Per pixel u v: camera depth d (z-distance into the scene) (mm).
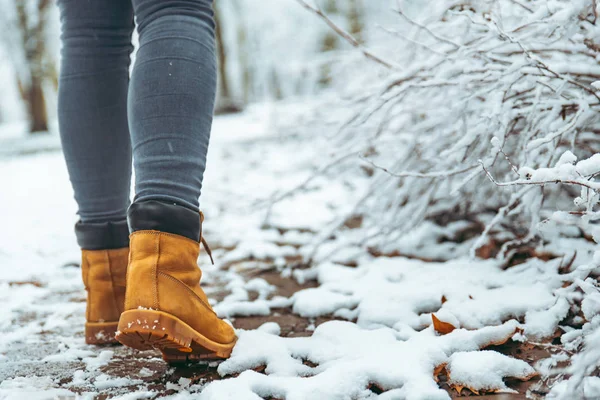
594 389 943
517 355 1243
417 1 2646
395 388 1084
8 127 21578
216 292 1924
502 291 1527
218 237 2824
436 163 2002
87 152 1455
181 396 1112
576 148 1764
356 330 1377
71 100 1450
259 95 24000
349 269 1990
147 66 1241
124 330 1153
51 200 4262
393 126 2406
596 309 1170
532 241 1835
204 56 1280
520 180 1115
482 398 1058
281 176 4406
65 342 1503
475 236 2148
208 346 1236
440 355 1163
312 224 2918
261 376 1124
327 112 3268
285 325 1573
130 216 1234
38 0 16938
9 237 3016
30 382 1229
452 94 1944
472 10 1735
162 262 1194
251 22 22234
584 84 1584
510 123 1743
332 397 1046
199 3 1312
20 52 17656
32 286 2088
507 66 1632
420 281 1711
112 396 1155
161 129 1224
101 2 1445
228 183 4426
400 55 2309
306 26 20781
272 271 2166
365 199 2100
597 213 1104
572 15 1419
